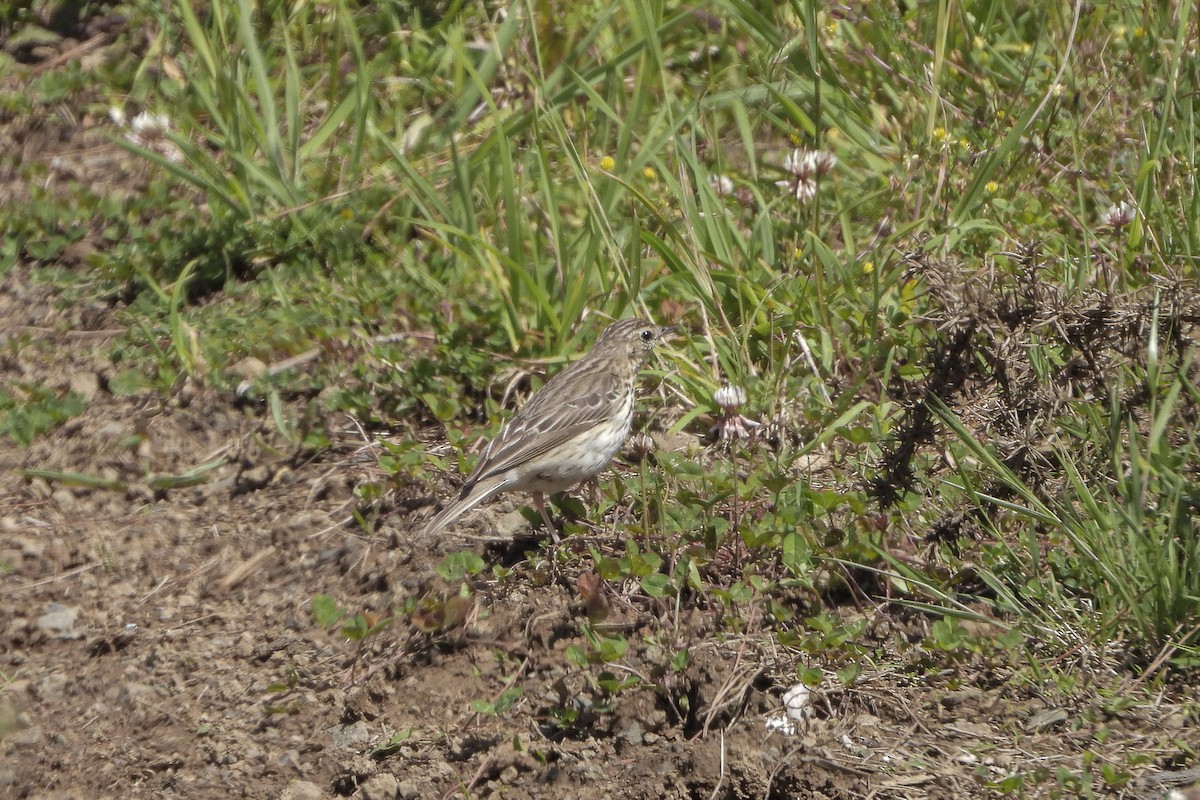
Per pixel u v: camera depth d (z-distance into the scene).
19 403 12.95
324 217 14.43
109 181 15.75
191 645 10.59
